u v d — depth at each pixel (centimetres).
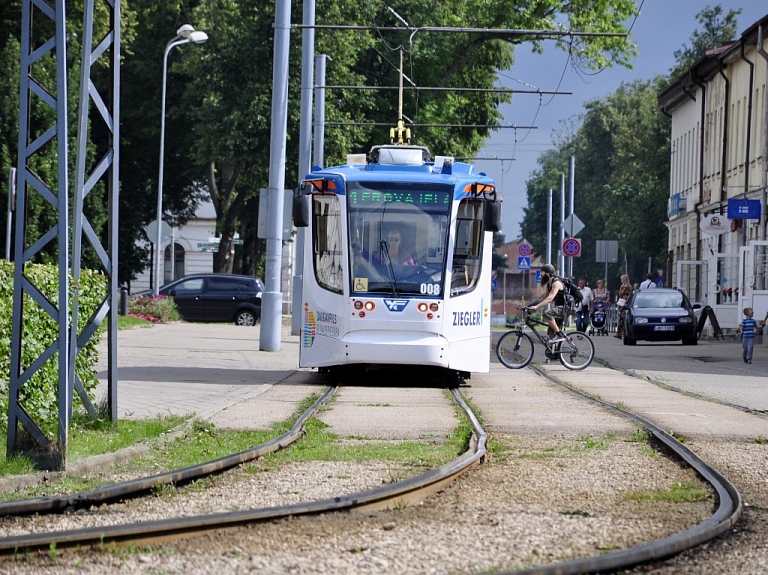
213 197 11500
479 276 4072
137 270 12312
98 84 11331
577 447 2378
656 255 16462
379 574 1261
